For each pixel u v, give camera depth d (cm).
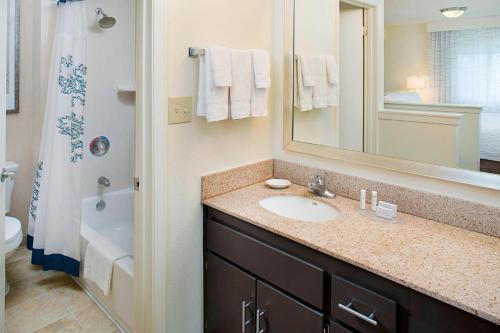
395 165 156
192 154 164
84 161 271
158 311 161
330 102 177
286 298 137
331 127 178
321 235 131
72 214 233
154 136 149
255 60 170
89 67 266
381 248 121
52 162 234
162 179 154
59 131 232
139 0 147
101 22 256
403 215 151
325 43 176
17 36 266
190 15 155
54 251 238
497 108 129
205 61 155
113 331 199
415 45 147
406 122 152
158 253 157
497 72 128
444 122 142
